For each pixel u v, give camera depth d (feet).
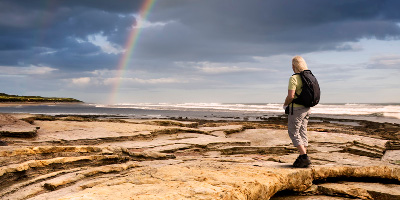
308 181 17.10
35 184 16.87
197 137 37.93
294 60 18.13
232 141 34.76
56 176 18.38
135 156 25.02
